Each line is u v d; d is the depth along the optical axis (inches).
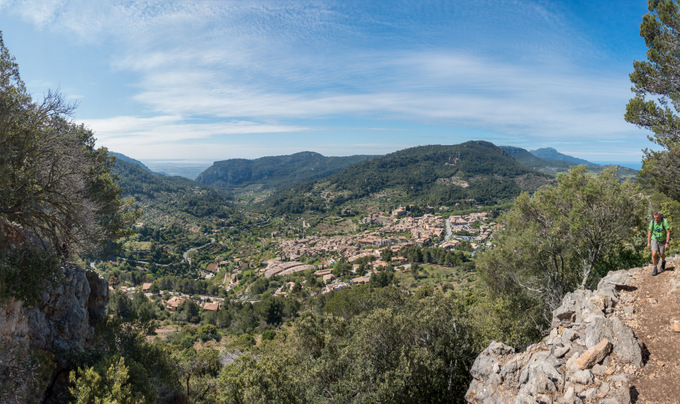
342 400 521.0
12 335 460.1
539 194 701.9
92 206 727.1
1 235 498.9
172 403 705.0
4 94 500.7
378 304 1317.7
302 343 778.8
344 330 814.5
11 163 533.0
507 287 725.9
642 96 677.9
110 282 4074.8
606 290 419.5
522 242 663.8
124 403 445.4
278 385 544.4
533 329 659.4
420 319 612.7
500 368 416.5
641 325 348.8
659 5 629.0
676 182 644.1
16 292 473.7
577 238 618.5
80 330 609.3
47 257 538.6
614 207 568.1
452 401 562.3
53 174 607.2
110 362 510.9
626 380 294.8
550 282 655.1
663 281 402.0
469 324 633.6
